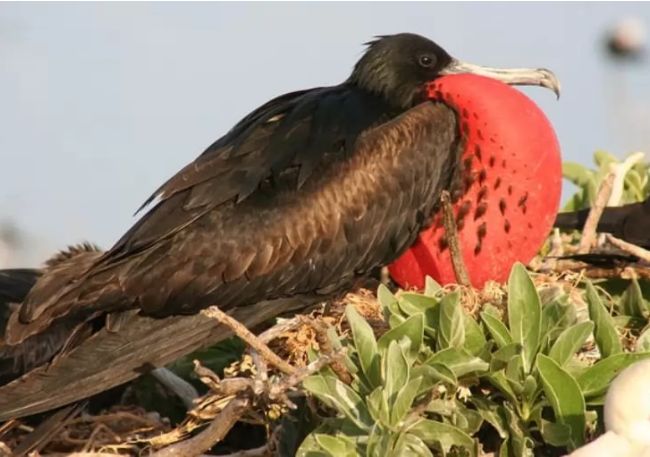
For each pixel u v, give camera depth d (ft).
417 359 28.12
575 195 40.50
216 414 29.94
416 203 35.58
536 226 34.96
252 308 34.96
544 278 34.06
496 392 28.81
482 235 34.96
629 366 26.05
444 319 28.14
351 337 29.99
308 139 35.58
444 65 37.83
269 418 30.01
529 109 34.99
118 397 35.42
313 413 29.71
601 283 34.63
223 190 34.63
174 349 33.45
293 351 30.81
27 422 34.09
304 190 34.99
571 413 26.89
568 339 27.48
